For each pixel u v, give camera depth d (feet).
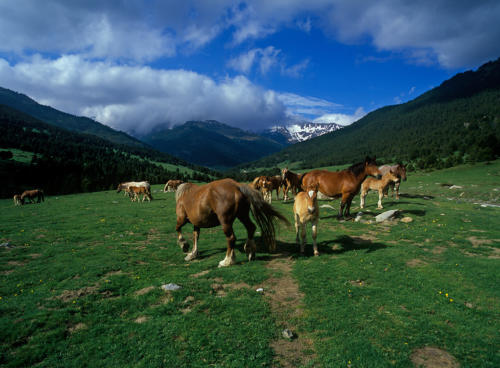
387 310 20.01
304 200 32.12
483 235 39.32
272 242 30.99
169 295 22.04
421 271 26.76
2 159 300.40
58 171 325.62
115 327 17.93
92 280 25.13
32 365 14.79
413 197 87.56
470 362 14.75
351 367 14.52
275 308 20.59
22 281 25.14
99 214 66.08
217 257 32.30
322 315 19.44
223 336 16.96
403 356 15.17
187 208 31.45
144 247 37.55
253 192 30.07
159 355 15.35
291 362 15.12
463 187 139.13
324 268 27.94
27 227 50.55
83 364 14.79
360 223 48.26
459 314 19.13
